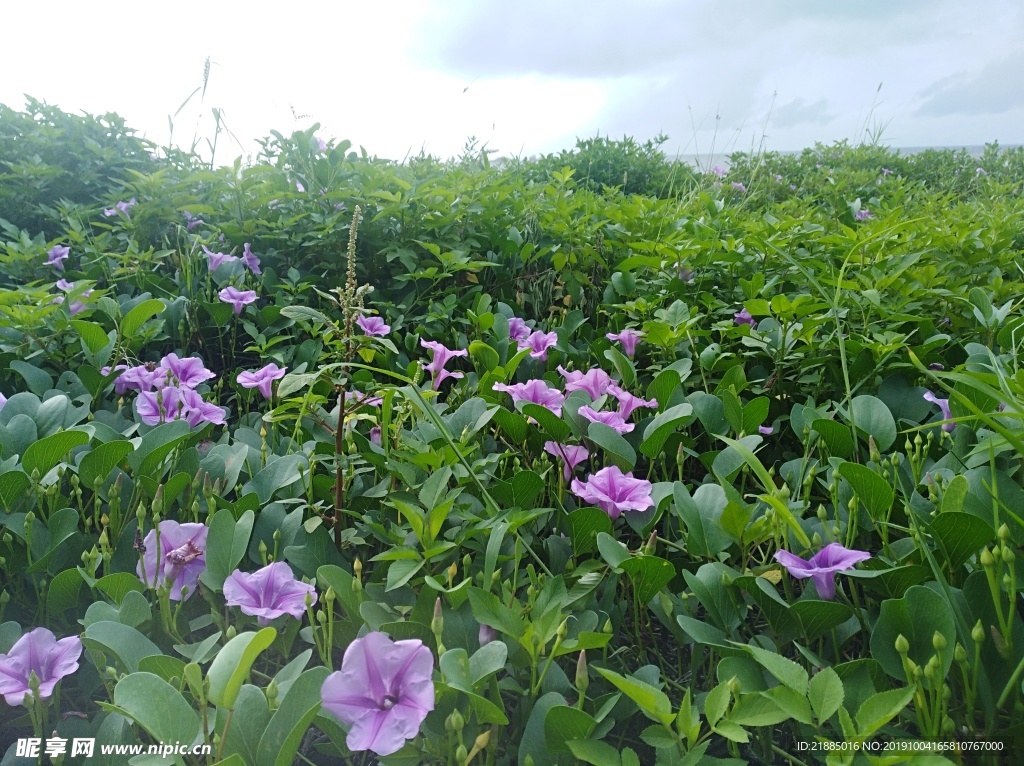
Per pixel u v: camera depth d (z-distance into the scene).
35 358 3.62
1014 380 2.24
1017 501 2.00
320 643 1.93
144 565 1.97
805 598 2.00
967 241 5.08
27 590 2.27
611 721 1.62
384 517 2.38
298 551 2.09
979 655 1.58
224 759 1.32
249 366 4.54
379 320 3.56
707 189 9.34
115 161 7.23
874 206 7.27
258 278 5.02
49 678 1.66
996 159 14.20
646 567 1.88
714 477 2.72
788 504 2.07
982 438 2.46
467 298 4.88
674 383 2.91
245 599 1.77
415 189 5.05
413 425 2.80
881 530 2.04
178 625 1.98
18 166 6.23
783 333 3.51
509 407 3.31
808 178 10.91
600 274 5.37
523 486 2.32
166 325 4.14
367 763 1.80
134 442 2.48
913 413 3.02
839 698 1.44
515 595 2.06
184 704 1.46
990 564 1.60
